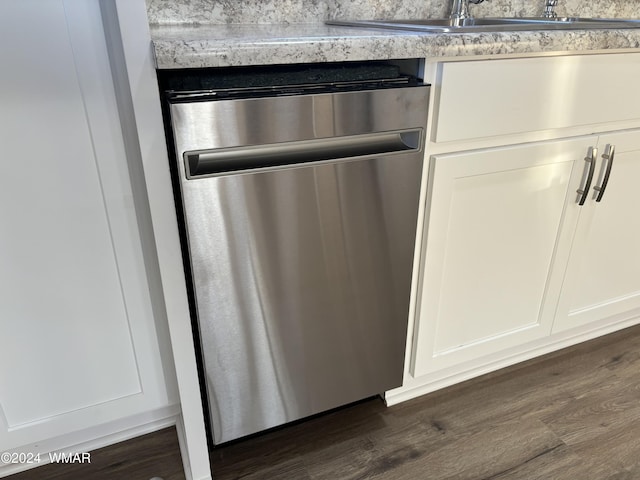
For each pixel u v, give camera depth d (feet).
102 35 2.79
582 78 3.82
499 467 4.03
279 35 3.16
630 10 6.16
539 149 3.93
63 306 3.34
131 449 4.19
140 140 2.68
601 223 4.64
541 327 4.91
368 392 4.28
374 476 3.94
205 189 2.86
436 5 5.17
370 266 3.69
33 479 3.90
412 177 3.52
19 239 3.05
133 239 3.34
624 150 4.33
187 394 3.45
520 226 4.22
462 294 4.28
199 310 3.20
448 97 3.39
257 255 3.22
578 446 4.23
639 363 5.25
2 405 3.44
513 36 3.37
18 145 2.84
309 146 3.12
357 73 3.20
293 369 3.77
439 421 4.49
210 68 2.98
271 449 4.18
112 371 3.72
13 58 2.66
